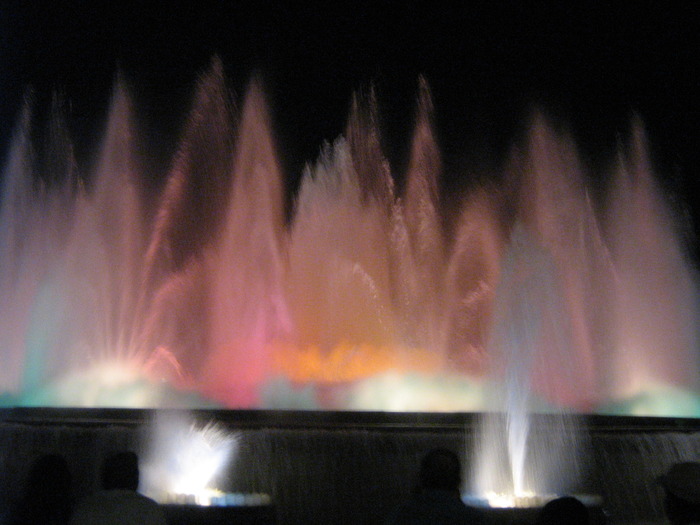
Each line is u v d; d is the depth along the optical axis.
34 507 6.38
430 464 6.11
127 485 6.32
